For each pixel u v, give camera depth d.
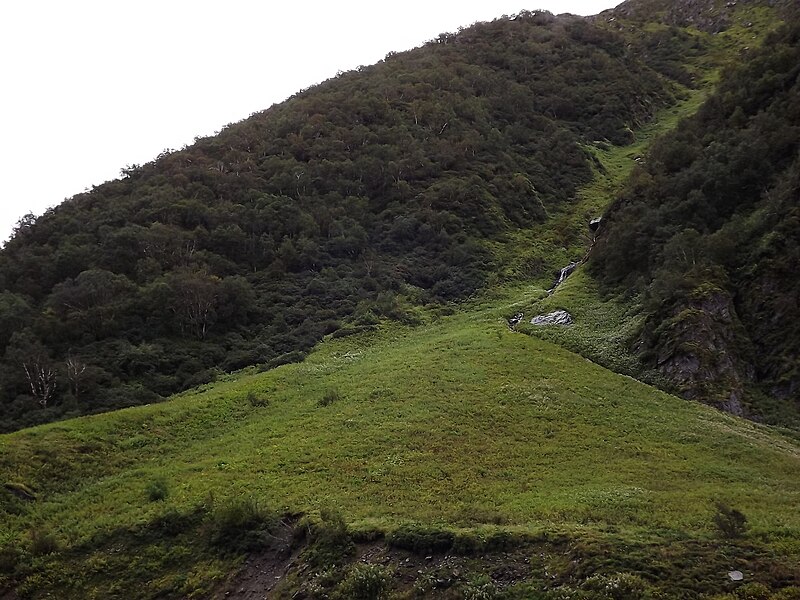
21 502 26.44
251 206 72.06
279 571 19.91
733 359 37.72
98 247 62.91
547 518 20.38
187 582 20.58
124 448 32.09
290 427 33.22
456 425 31.12
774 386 36.00
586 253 68.31
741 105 57.06
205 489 26.17
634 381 38.19
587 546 16.52
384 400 35.62
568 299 53.47
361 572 17.39
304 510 22.70
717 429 30.73
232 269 64.44
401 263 68.19
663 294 42.94
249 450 30.53
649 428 30.67
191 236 65.69
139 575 21.52
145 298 54.81
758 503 21.28
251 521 22.30
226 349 54.19
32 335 50.25
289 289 62.75
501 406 33.31
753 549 16.14
